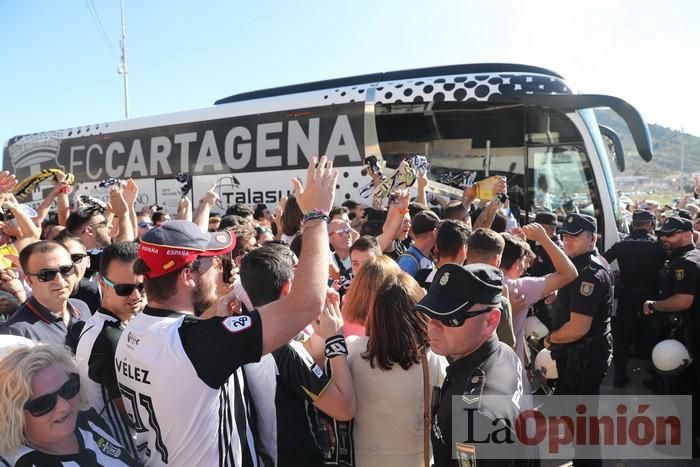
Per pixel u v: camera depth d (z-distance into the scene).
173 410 1.72
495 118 8.29
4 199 4.10
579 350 3.73
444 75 8.93
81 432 1.87
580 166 7.79
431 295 2.05
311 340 2.59
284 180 9.84
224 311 2.65
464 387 1.94
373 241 3.96
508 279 3.60
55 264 2.97
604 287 3.68
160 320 1.86
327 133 9.41
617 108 7.47
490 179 7.12
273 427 2.27
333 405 2.17
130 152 11.86
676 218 4.89
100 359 2.29
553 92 8.08
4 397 1.63
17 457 1.64
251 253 2.40
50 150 13.38
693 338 4.51
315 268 1.83
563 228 3.98
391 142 8.93
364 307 2.73
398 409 2.28
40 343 1.83
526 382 2.19
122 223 4.45
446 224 3.58
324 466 2.32
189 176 10.91
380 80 9.52
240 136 10.31
